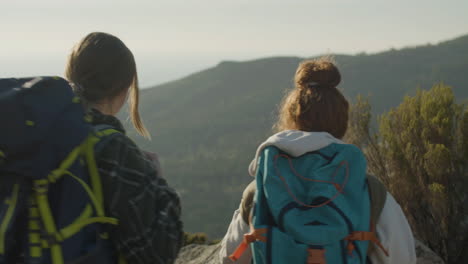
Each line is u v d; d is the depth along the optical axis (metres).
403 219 1.64
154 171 1.55
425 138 4.17
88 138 1.44
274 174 1.56
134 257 1.45
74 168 1.36
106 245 1.44
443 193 3.82
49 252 1.31
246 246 1.63
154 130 129.12
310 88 1.72
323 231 1.46
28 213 1.34
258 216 1.54
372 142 4.75
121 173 1.45
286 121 1.77
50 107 1.33
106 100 1.62
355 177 1.57
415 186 4.23
